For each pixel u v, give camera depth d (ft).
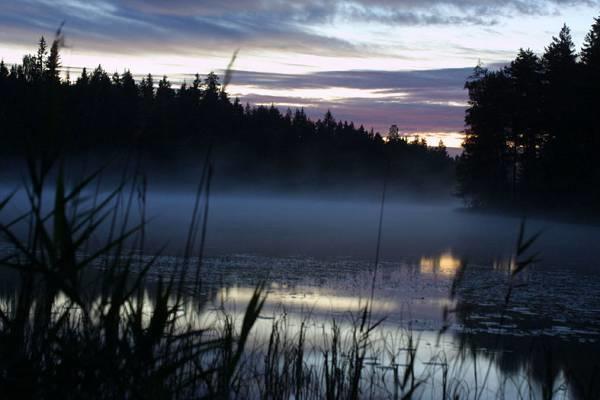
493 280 55.36
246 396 15.05
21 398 6.23
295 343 25.62
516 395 22.12
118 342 6.66
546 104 161.68
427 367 24.20
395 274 57.57
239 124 291.79
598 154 144.97
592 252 87.30
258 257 68.18
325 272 57.26
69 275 5.87
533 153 170.40
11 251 43.98
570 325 36.70
